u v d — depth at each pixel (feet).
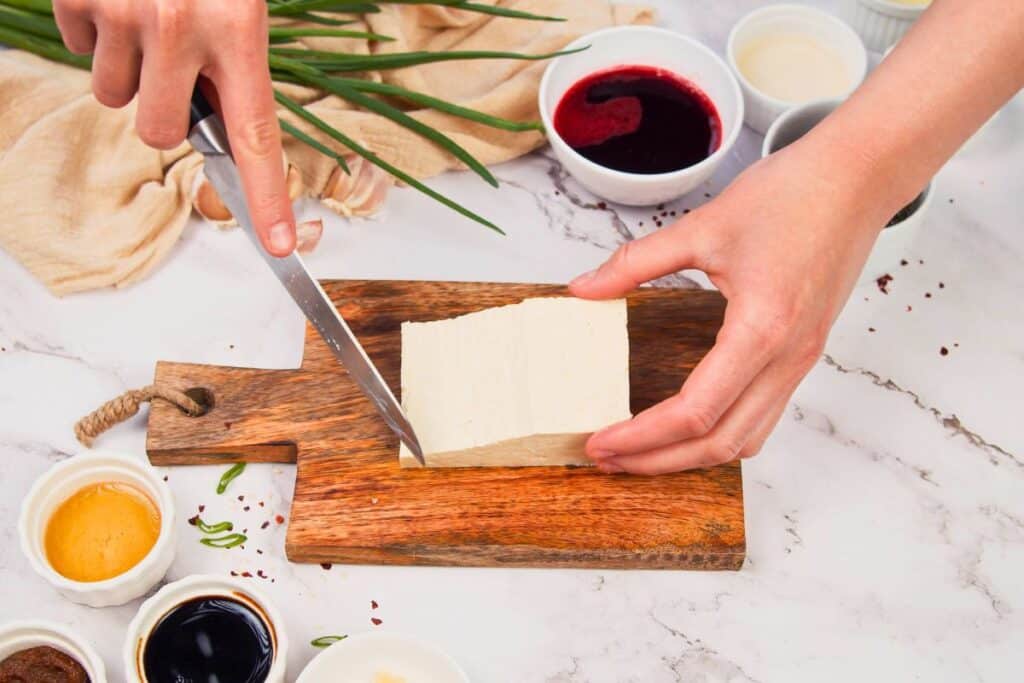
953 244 2.86
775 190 2.31
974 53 2.27
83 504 2.45
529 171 2.94
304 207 2.86
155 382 2.58
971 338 2.76
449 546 2.46
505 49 2.98
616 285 2.45
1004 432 2.67
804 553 2.55
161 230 2.79
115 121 2.78
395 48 2.88
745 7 3.15
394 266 2.80
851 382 2.71
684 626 2.48
